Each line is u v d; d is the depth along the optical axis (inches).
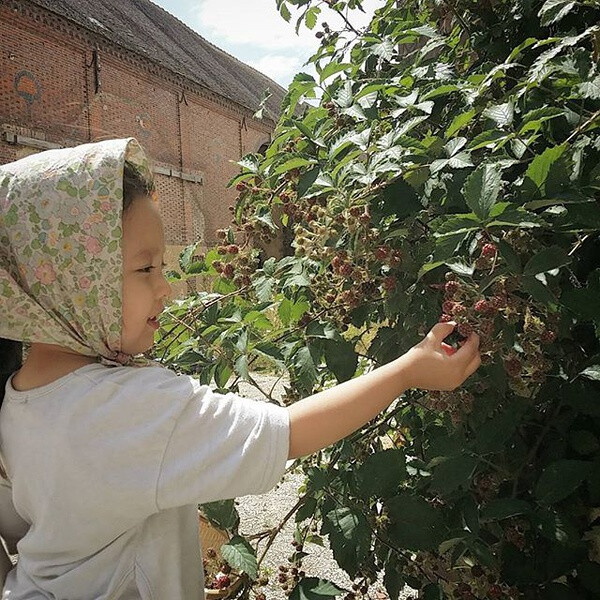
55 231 35.3
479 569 47.6
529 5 57.7
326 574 97.3
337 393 37.0
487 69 63.2
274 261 61.9
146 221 38.0
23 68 366.6
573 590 44.4
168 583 38.3
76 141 400.2
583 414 50.1
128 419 34.5
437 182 49.9
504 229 41.6
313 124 69.2
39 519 36.2
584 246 50.5
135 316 38.1
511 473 50.0
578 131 45.1
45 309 36.1
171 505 34.5
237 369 54.1
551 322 43.1
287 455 34.9
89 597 36.5
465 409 46.0
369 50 73.4
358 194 50.8
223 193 608.4
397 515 47.7
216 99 590.9
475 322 39.0
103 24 448.5
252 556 50.2
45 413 35.6
